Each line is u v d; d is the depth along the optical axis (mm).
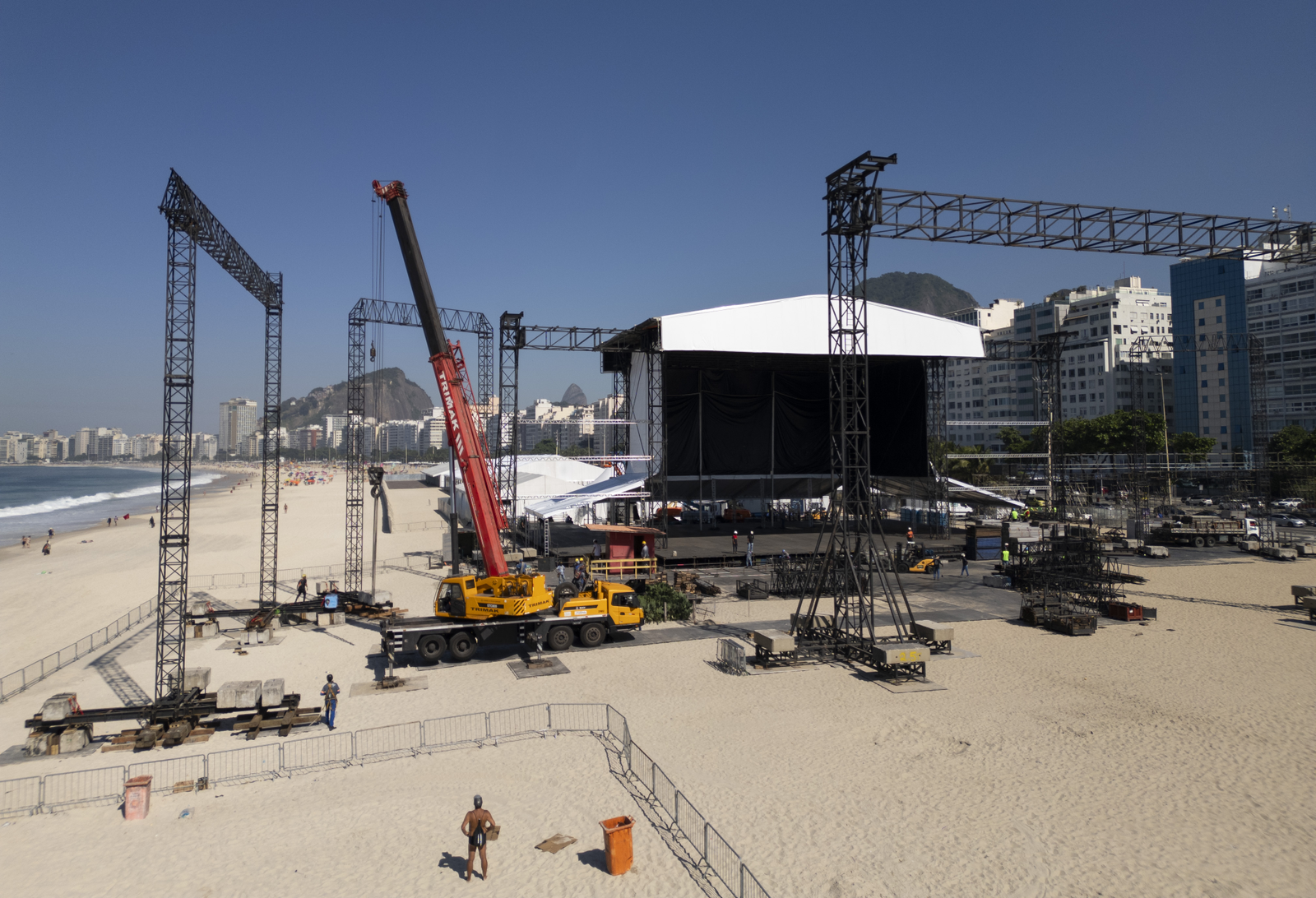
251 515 103500
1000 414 177250
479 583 30625
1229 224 39875
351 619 38312
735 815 16859
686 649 31594
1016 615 37594
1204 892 13789
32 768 20125
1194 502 95812
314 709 23688
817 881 14133
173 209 25047
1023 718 23047
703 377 71812
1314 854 15070
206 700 23547
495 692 25828
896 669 26844
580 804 17500
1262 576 48156
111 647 33125
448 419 33094
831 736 21656
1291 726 22094
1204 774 18938
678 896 13719
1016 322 171125
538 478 77938
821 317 62344
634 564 46531
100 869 14898
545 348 62844
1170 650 30734
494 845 15641
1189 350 128250
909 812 16984
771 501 75500
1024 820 16594
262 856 15375
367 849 15633
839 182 32156
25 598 45656
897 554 52250
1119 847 15422
